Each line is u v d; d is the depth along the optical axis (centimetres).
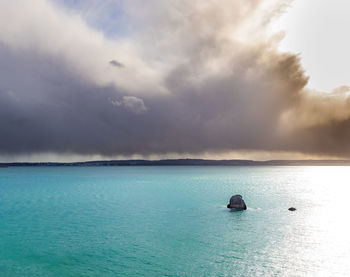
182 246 2658
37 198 6334
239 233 3097
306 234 3055
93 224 3597
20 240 2895
